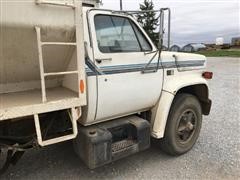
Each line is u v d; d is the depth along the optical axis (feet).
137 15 11.05
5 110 7.37
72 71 8.52
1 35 7.13
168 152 12.76
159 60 11.39
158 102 11.89
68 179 10.83
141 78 10.85
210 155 12.84
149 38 11.27
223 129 16.26
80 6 8.00
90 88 9.34
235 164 11.96
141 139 10.89
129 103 10.74
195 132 13.41
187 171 11.37
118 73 10.05
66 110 9.00
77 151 10.38
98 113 9.88
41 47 7.68
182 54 12.68
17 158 9.83
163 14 10.18
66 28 7.89
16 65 8.27
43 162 12.16
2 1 6.73
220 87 30.89
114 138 10.81
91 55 9.35
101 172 11.34
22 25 7.14
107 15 10.10
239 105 22.11
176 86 11.99
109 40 10.03
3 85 9.01
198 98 14.10
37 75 9.10
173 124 12.30
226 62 65.16
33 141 9.03
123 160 12.37
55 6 7.54
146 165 11.93
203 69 13.94
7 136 9.15
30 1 7.11
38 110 7.88
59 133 9.35
